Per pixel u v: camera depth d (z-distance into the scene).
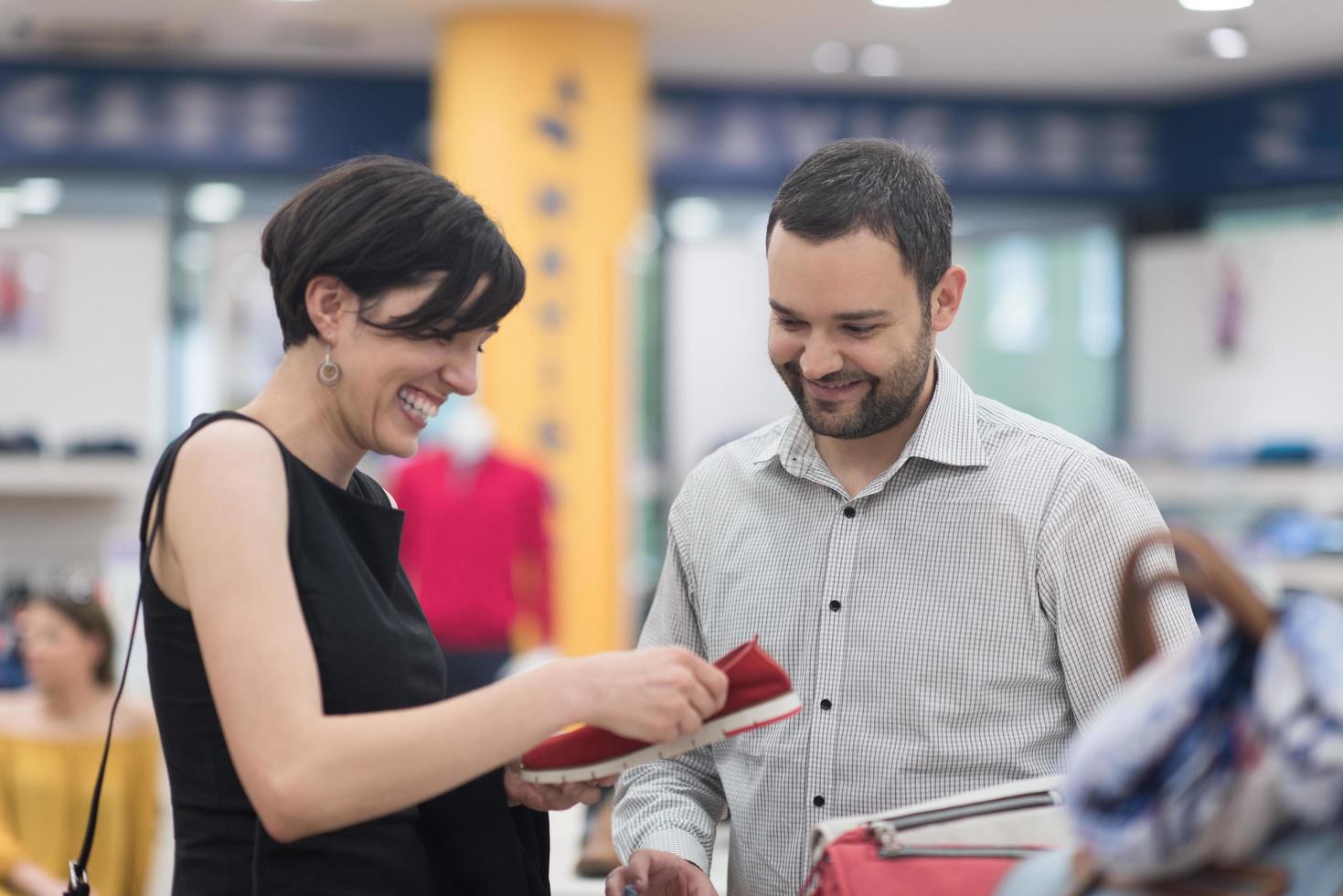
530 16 6.93
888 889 1.44
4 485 7.05
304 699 1.43
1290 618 1.11
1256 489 7.93
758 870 1.87
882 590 1.83
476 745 1.42
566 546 6.96
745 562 1.94
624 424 7.06
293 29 7.54
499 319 1.61
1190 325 8.69
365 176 1.56
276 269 1.58
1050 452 1.82
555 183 6.93
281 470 1.53
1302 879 1.11
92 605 3.60
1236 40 7.66
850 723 1.82
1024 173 8.95
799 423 1.92
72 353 8.12
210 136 8.32
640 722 1.45
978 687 1.78
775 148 8.76
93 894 3.49
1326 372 8.15
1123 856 1.10
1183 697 1.09
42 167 8.26
